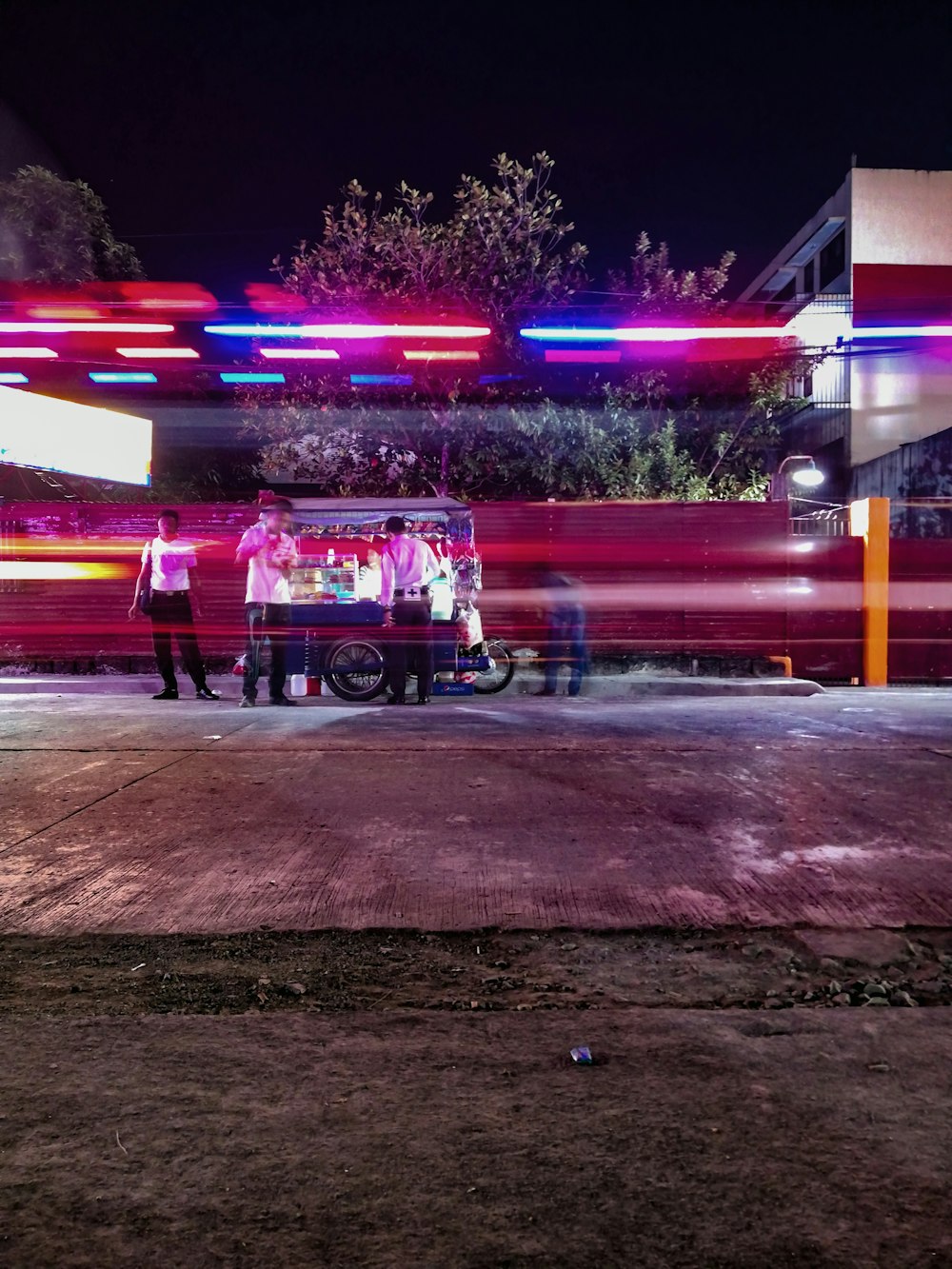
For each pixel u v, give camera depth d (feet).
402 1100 8.40
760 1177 7.21
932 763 22.86
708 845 16.49
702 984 11.30
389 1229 6.63
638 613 45.65
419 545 34.50
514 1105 8.30
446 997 10.96
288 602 35.09
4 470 55.77
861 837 16.98
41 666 44.45
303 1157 7.48
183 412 70.28
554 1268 6.24
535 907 13.76
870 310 82.89
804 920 13.33
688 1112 8.17
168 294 62.39
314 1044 9.52
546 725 28.50
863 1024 10.01
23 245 63.57
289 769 21.95
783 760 23.18
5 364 63.26
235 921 13.29
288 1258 6.34
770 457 59.57
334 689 36.22
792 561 47.14
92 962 11.95
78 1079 8.78
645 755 23.72
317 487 72.79
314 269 53.83
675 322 52.06
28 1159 7.44
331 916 13.46
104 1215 6.75
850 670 47.19
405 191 52.37
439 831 17.21
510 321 52.29
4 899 14.10
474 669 37.14
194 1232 6.59
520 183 52.80
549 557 45.55
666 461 51.65
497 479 53.01
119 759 23.16
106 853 16.10
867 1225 6.64
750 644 45.65
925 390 83.35
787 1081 8.72
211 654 44.37
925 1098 8.42
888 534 47.26
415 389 52.44
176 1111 8.18
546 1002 10.79
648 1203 6.89
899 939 12.60
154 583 36.42
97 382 65.82
